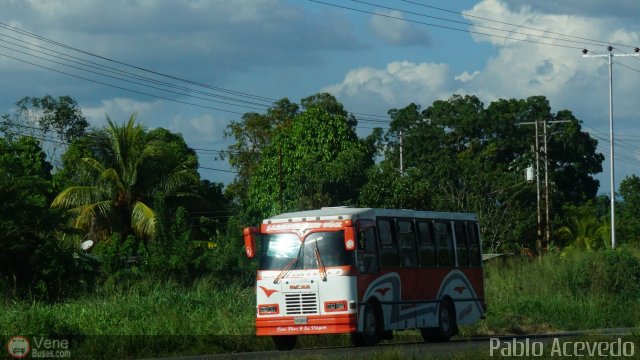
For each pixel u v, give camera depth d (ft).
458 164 207.92
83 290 101.24
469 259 97.30
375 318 80.64
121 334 72.13
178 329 76.95
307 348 80.94
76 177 177.88
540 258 152.25
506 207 203.10
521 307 121.08
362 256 79.46
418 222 89.45
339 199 171.73
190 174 171.73
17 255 100.53
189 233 117.70
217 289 100.53
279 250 79.71
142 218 161.17
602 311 124.88
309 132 185.16
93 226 164.55
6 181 101.96
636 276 140.05
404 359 60.18
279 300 78.59
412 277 86.58
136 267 112.57
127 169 167.02
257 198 189.37
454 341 91.40
